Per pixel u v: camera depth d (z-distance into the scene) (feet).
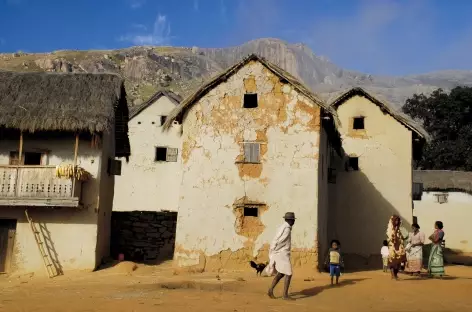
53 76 59.62
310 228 52.19
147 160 99.25
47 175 53.26
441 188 107.45
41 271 53.21
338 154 71.36
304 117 54.49
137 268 54.13
